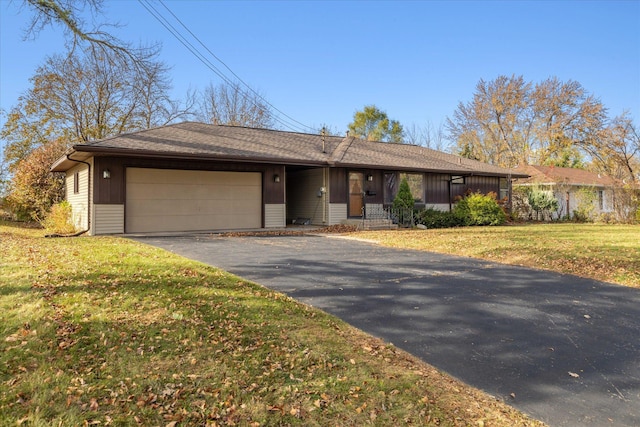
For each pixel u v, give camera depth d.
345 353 3.58
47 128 24.84
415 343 3.90
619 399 2.91
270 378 3.07
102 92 25.42
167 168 13.12
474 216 17.61
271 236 12.66
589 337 4.11
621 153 25.08
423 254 9.00
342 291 5.64
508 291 5.79
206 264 7.26
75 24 13.51
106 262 6.97
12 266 6.48
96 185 11.96
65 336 3.63
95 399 2.65
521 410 2.76
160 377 2.99
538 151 36.12
